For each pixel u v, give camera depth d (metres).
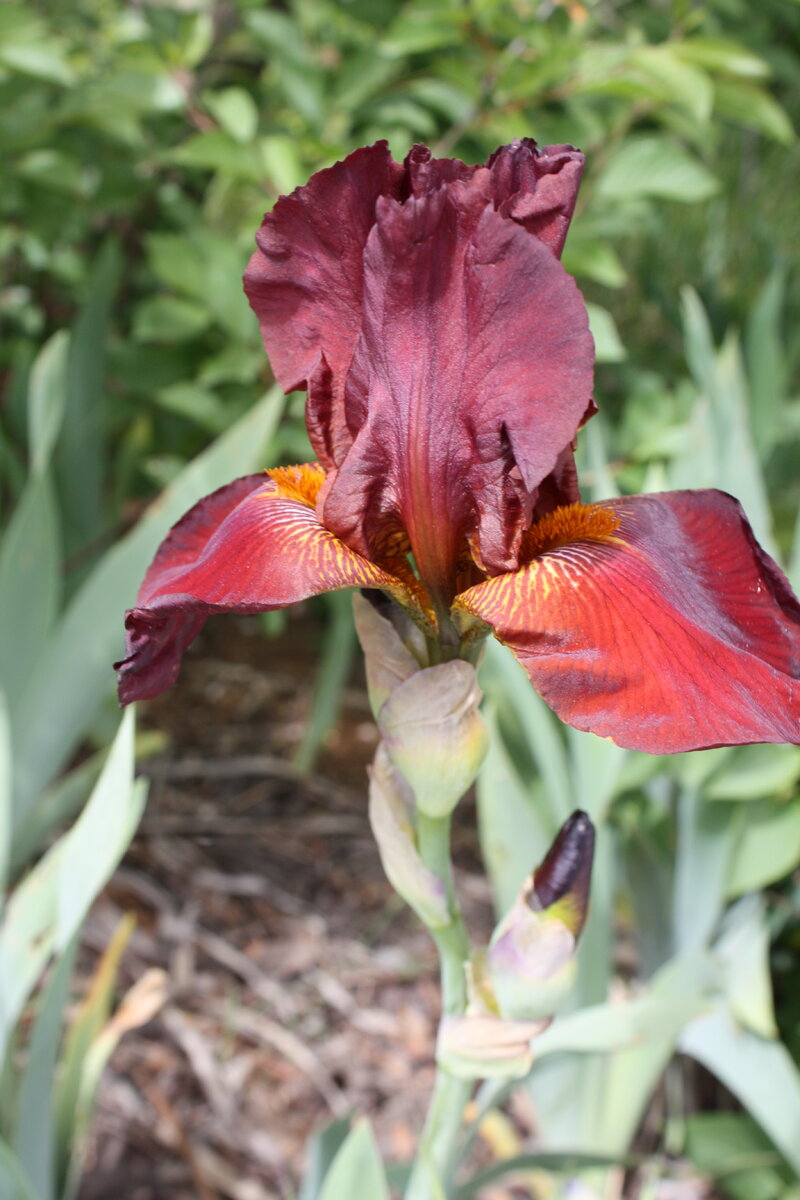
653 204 1.19
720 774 0.71
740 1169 0.77
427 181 0.44
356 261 0.46
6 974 0.60
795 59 1.26
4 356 1.09
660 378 1.17
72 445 1.03
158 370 1.02
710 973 0.69
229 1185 0.77
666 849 0.80
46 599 0.77
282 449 0.99
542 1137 0.74
